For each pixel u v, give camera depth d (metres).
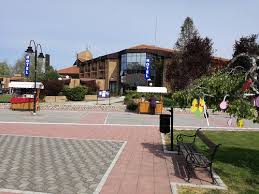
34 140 13.33
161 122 11.82
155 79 59.19
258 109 8.30
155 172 8.77
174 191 7.20
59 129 17.08
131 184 7.68
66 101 40.38
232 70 8.91
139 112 28.08
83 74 83.62
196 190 7.36
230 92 8.47
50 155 10.53
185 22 57.28
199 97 8.72
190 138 14.91
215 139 15.14
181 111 30.58
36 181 7.71
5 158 9.96
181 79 44.78
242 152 11.99
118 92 63.81
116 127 18.45
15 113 25.88
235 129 19.02
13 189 7.06
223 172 9.04
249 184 7.98
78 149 11.61
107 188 7.33
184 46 51.66
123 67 63.03
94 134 15.55
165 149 11.91
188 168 8.40
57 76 50.88
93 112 28.69
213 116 27.72
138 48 61.03
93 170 8.82
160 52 60.16
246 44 39.38
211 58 45.97
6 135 14.52
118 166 9.31
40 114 25.47
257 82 8.21
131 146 12.52
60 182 7.69
